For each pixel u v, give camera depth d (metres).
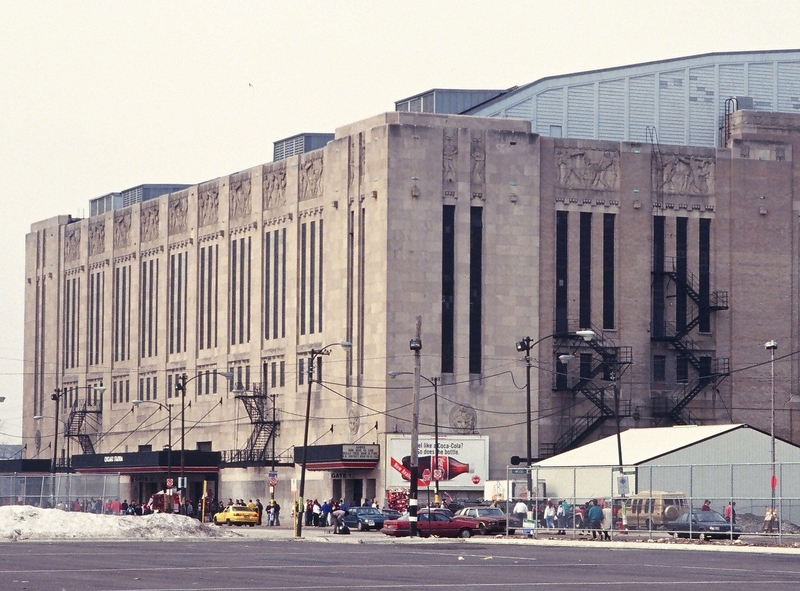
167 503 119.12
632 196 127.31
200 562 53.78
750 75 141.88
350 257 125.00
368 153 123.44
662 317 127.88
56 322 171.62
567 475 92.94
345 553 63.19
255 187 139.88
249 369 139.00
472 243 122.81
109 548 67.06
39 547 67.62
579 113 139.88
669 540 76.38
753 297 129.50
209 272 146.12
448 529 89.44
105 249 163.12
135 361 156.12
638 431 103.50
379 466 119.56
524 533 85.44
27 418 175.50
